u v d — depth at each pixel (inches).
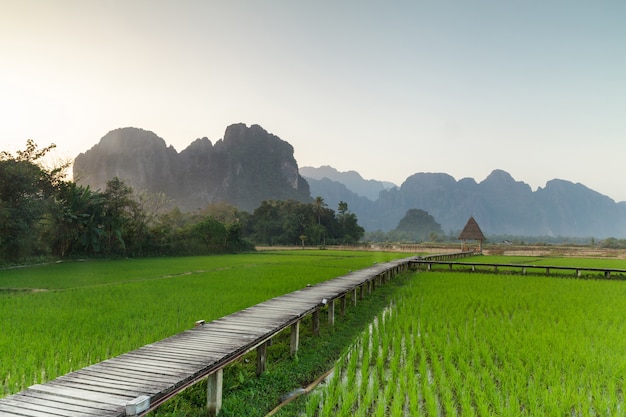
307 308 436.8
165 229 1878.7
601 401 271.4
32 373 287.4
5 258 1147.9
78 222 1425.9
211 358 266.2
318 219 3779.5
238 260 1569.9
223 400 282.7
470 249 2480.3
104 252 1546.5
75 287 744.3
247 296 635.5
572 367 335.3
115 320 460.4
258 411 277.0
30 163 1211.2
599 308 595.8
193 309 527.8
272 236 3486.7
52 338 388.8
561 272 1163.3
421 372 341.4
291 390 321.1
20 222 1101.7
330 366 376.8
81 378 231.6
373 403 292.4
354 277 758.5
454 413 259.4
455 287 827.4
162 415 258.2
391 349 413.4
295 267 1232.2
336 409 282.2
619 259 1830.7
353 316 580.4
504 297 696.4
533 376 324.8
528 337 425.4
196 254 1974.7
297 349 398.6
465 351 379.6
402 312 559.8
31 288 733.3
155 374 237.9
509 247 2571.4
